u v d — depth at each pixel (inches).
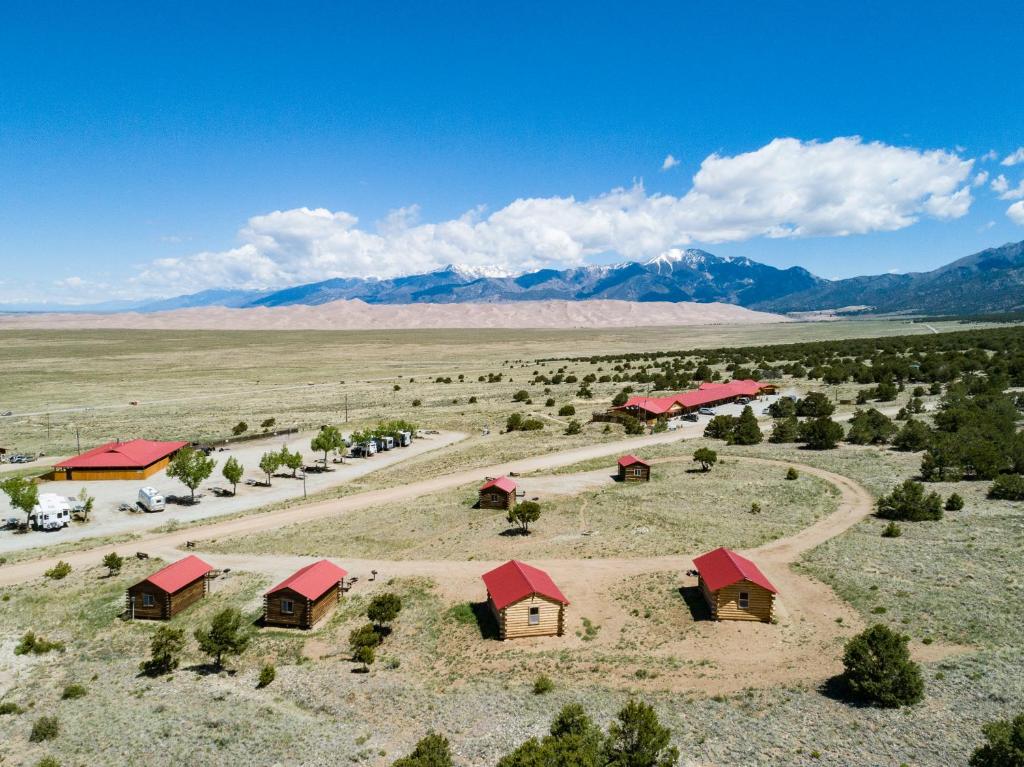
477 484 3287.4
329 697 1486.2
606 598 1884.8
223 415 5457.7
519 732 1253.1
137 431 4822.8
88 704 1504.7
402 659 1660.9
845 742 1144.2
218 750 1274.6
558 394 6043.3
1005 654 1386.6
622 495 2896.2
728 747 1154.7
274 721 1386.6
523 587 1738.4
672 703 1332.4
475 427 4847.4
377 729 1330.0
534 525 2573.8
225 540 2610.7
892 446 3496.6
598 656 1579.7
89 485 3516.2
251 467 3878.0
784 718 1238.3
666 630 1673.2
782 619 1664.6
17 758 1286.9
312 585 1934.1
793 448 3602.4
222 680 1615.4
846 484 2824.8
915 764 1064.2
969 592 1679.4
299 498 3248.0
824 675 1397.6
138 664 1715.1
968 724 1163.9
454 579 2092.8
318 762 1213.1
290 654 1736.0
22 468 3811.5
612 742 1064.2
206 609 2012.8
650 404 4736.7
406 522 2719.0
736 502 2684.5
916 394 4697.3
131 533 2733.8
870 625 1583.4
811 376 6289.4
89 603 2059.5
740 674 1433.3
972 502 2429.9
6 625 1929.1
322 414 5492.1
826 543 2140.7
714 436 4143.7
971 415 3403.1
